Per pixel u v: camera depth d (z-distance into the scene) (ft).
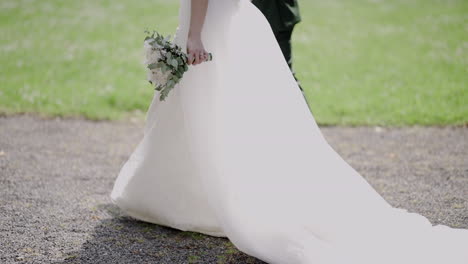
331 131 21.45
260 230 10.68
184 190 12.17
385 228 11.18
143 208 12.60
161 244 11.89
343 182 11.41
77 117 22.93
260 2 13.53
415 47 34.76
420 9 47.21
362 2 51.03
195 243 11.98
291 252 10.24
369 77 28.68
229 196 10.85
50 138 20.16
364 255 10.43
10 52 32.58
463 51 33.14
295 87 11.62
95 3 48.73
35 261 11.06
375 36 38.01
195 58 10.61
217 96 10.99
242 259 11.24
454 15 44.09
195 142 11.14
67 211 13.69
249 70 11.07
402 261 10.36
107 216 13.42
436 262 10.37
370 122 22.30
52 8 46.26
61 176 16.33
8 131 20.72
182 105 11.29
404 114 22.95
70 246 11.75
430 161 17.78
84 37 36.91
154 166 12.22
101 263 11.01
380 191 15.25
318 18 43.88
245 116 10.96
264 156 10.91
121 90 26.18
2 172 16.44
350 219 11.00
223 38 10.98
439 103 24.17
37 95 24.84
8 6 46.55
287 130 11.15
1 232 12.36
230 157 10.89
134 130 21.68
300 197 10.87
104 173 16.75
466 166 17.19
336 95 25.73
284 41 13.66
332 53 33.60
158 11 45.24
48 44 34.83
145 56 10.80
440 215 13.50
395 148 19.26
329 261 10.01
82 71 29.32
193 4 10.62
